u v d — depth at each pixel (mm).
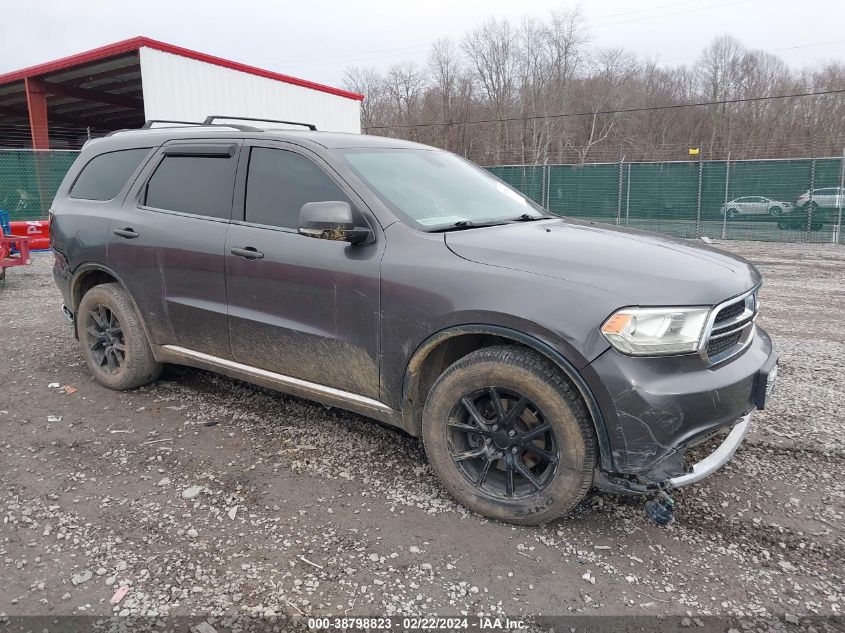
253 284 3504
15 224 10461
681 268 2736
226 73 17828
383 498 3074
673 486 2568
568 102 53031
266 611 2279
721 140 49250
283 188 3514
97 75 20016
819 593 2395
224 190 3752
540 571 2520
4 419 4023
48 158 17750
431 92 54812
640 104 54031
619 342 2467
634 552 2652
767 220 18156
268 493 3117
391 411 3158
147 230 4004
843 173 17031
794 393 4574
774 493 3131
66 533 2762
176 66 16422
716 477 3281
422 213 3281
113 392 4508
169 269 3900
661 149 50344
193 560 2576
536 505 2744
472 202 3676
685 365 2535
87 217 4391
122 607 2291
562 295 2580
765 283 10219
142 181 4184
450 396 2883
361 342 3131
